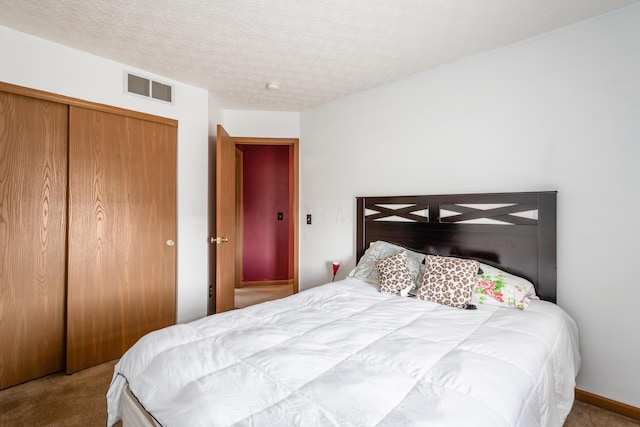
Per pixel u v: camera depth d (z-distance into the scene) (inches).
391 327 61.0
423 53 90.9
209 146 123.0
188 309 116.0
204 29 79.0
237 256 181.8
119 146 97.9
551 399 50.1
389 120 113.0
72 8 70.4
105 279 95.2
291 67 100.3
